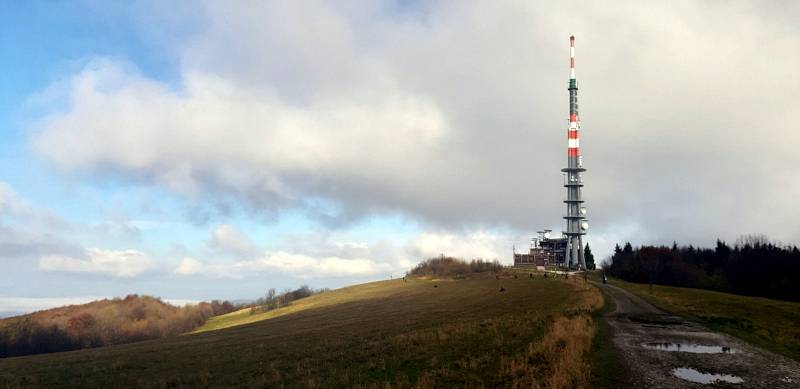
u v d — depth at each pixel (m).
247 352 38.31
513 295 81.56
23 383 30.06
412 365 25.88
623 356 26.88
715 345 31.11
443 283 147.50
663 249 150.75
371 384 21.91
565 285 93.62
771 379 22.23
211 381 26.12
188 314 163.62
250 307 184.25
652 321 44.03
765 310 52.38
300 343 42.16
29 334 116.31
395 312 79.00
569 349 25.73
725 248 138.00
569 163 183.62
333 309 113.50
